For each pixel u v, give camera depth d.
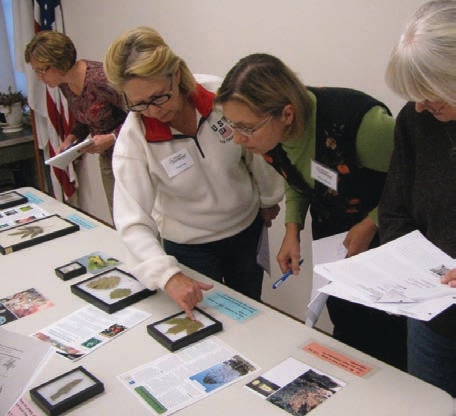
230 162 1.63
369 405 1.04
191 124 1.57
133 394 1.12
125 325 1.37
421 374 1.40
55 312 1.46
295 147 1.46
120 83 1.39
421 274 1.11
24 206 2.26
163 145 1.55
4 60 4.73
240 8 2.52
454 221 1.15
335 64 2.20
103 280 1.58
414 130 1.20
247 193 1.74
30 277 1.66
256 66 1.29
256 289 1.93
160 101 1.42
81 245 1.87
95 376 1.17
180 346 1.26
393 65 0.96
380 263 1.16
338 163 1.42
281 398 1.08
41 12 3.84
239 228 1.78
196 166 1.60
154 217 1.78
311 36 2.25
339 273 1.14
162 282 1.41
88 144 2.47
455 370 1.33
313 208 1.74
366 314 1.80
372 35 2.02
